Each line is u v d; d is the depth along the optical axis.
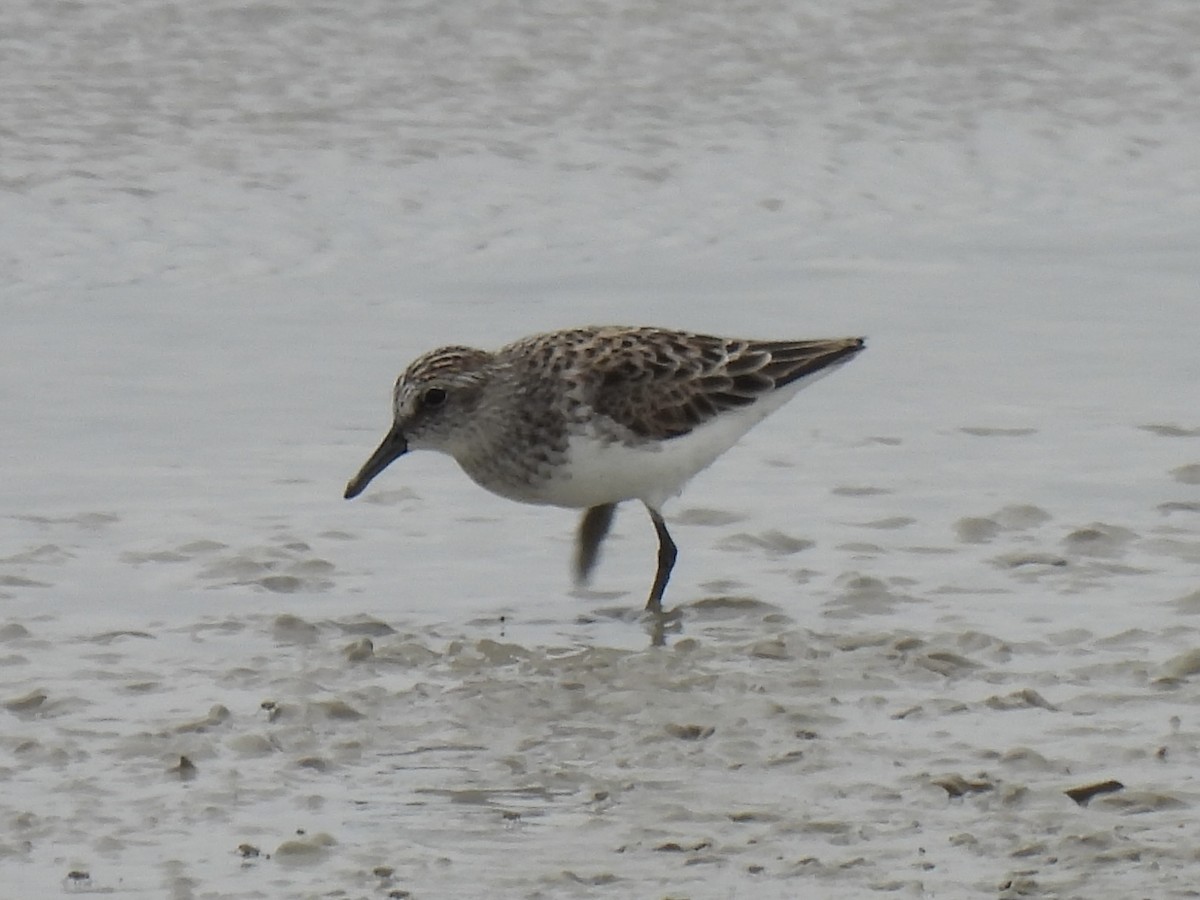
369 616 15.34
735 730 13.10
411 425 16.41
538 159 25.84
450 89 27.34
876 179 26.03
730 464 18.88
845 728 13.13
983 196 25.77
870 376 20.98
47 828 11.56
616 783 12.27
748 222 24.80
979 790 12.07
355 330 21.69
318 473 18.56
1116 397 20.44
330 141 25.80
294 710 13.32
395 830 11.60
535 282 23.02
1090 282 23.42
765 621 15.43
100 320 21.73
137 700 13.62
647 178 25.61
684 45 28.95
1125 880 10.88
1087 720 13.26
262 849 11.33
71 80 26.69
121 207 24.00
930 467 18.75
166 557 16.48
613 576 16.62
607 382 16.19
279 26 28.52
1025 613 15.41
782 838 11.46
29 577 15.98
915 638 14.66
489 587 16.27
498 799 12.04
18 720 13.20
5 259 22.91
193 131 25.72
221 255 23.30
